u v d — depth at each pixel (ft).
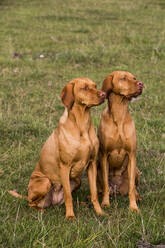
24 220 17.95
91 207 20.70
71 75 45.78
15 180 23.81
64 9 92.38
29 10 90.74
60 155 19.21
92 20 80.12
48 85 42.47
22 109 35.19
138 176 21.85
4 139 29.35
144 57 53.62
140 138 29.27
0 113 33.24
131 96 19.83
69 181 19.57
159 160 26.04
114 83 19.94
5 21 77.82
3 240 16.29
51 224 17.94
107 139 20.27
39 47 58.59
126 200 21.47
